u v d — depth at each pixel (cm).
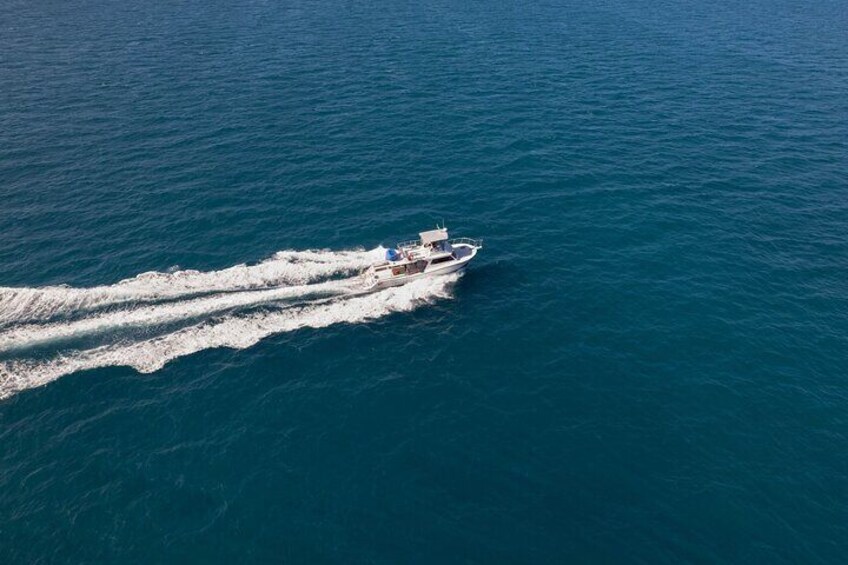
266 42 13662
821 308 5959
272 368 5225
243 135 9112
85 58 12262
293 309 5794
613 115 10094
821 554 3916
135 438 4594
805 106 10600
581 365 5341
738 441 4653
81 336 5319
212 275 6075
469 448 4609
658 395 5044
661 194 7844
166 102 10206
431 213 7338
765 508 4184
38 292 5653
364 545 3944
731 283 6284
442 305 5997
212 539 3947
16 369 5006
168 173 8038
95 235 6744
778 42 14562
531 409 4934
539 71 12012
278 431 4700
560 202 7650
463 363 5356
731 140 9300
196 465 4422
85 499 4159
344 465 4459
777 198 7775
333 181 7944
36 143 8706
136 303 5669
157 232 6825
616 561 3881
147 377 5066
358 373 5225
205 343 5391
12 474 4309
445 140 9112
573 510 4178
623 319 5844
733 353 5434
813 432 4712
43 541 3903
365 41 13825
